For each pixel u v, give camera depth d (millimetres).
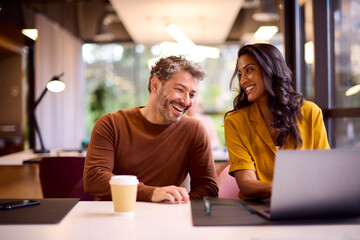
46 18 6801
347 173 1055
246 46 1656
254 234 962
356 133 2658
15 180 5270
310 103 1693
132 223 1072
